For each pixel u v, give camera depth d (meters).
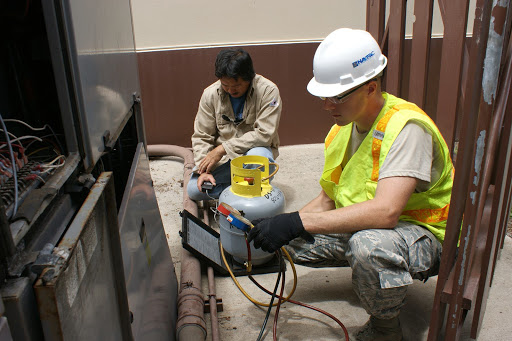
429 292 1.69
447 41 1.80
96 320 0.72
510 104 1.15
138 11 2.96
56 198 0.76
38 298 0.54
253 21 3.07
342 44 1.30
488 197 1.47
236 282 1.67
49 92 1.03
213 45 3.08
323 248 1.59
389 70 2.32
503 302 1.62
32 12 0.94
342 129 1.56
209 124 2.42
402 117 1.29
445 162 1.34
